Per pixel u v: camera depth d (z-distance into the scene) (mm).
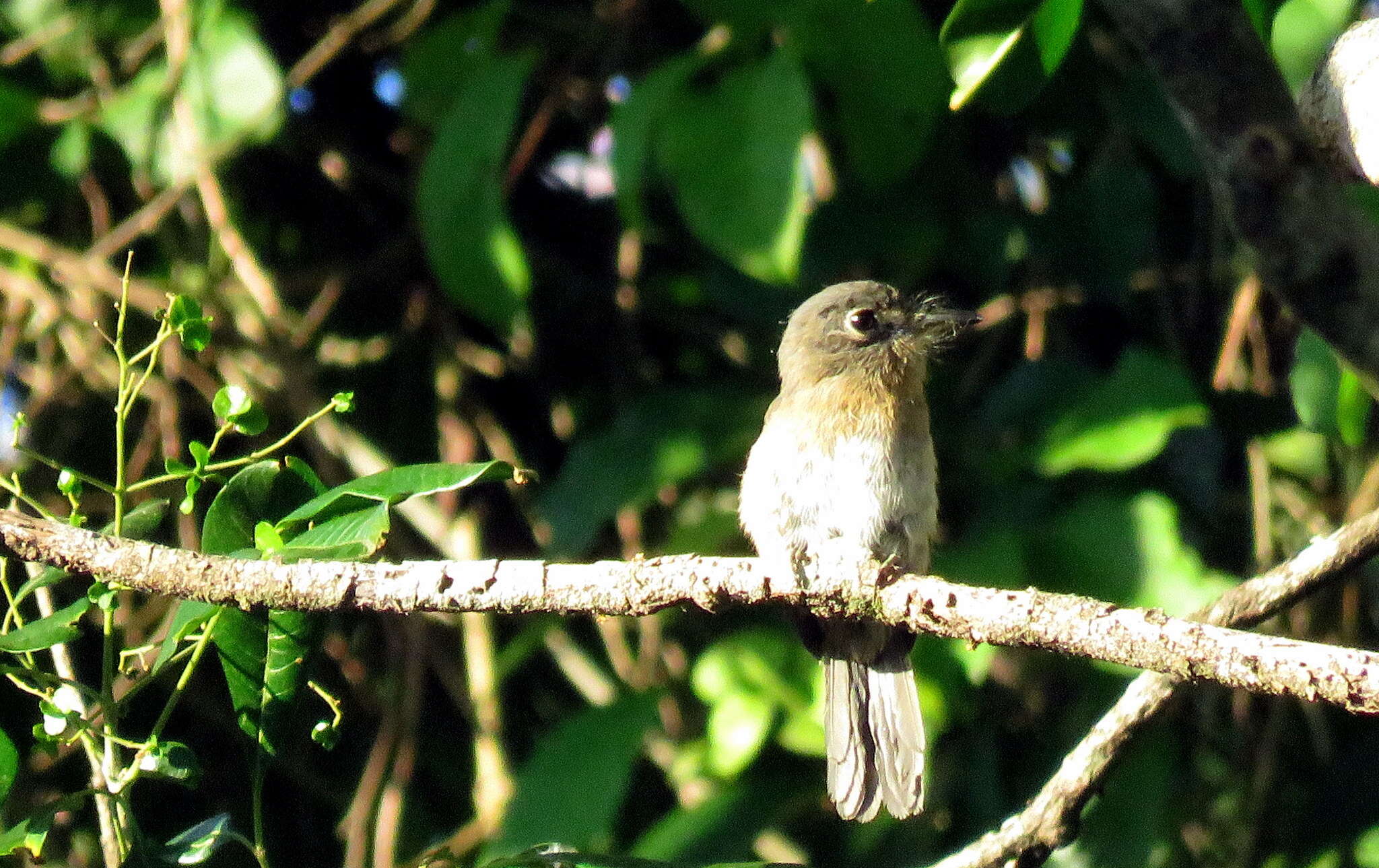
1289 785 10047
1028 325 10594
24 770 9742
